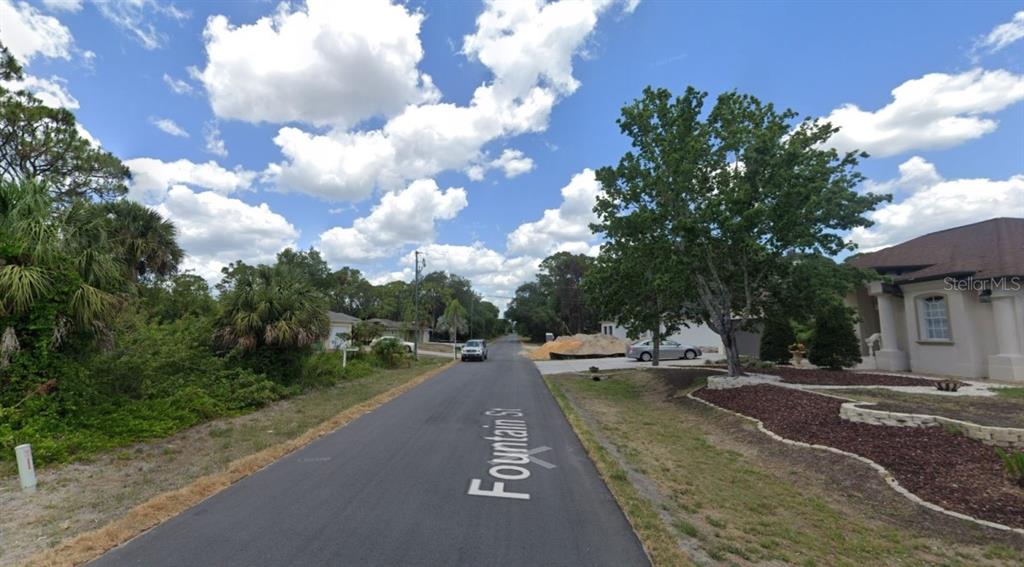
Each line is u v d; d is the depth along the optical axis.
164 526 4.43
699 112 13.68
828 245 12.62
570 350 38.06
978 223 17.19
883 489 6.20
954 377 14.03
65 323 8.09
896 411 8.57
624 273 14.78
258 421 9.71
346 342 25.25
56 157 16.00
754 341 26.20
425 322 64.12
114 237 15.90
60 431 7.17
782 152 12.41
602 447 7.85
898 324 16.81
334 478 5.97
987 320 13.91
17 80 15.03
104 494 5.39
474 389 15.99
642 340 32.97
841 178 13.41
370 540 4.20
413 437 8.38
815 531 5.09
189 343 12.50
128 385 9.89
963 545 4.90
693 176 13.34
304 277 15.56
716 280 13.88
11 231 7.64
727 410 11.09
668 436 9.35
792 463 7.53
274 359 13.85
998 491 5.87
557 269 77.31
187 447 7.55
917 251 17.75
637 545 4.21
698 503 5.56
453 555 3.95
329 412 10.80
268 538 4.21
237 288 14.03
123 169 18.23
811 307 13.95
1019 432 6.87
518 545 4.16
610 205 14.65
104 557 3.83
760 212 11.87
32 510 4.90
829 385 12.34
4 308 7.32
